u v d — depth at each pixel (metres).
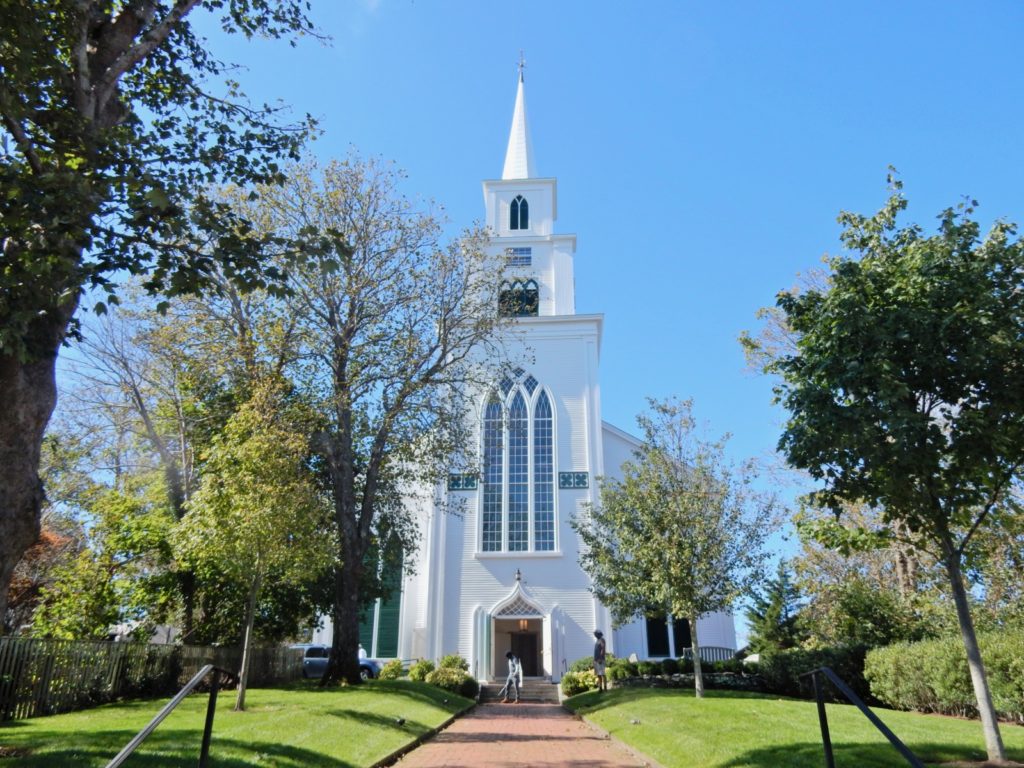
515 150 46.06
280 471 15.45
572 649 32.31
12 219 7.98
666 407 21.42
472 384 26.25
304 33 13.14
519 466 35.53
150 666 17.91
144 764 8.50
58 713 14.25
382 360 22.88
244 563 14.95
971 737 11.29
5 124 8.92
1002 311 9.33
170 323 22.62
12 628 23.89
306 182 22.00
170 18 11.38
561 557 33.62
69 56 10.73
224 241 9.37
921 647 16.88
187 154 11.26
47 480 26.19
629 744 13.19
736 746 11.16
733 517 20.27
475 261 25.30
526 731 16.61
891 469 9.59
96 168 9.42
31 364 8.26
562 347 37.28
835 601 23.45
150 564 20.81
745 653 32.41
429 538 34.59
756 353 22.98
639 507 20.55
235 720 12.66
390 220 23.20
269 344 21.31
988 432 9.08
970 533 10.23
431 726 15.75
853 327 9.59
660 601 20.77
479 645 32.22
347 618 21.50
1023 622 17.52
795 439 10.35
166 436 25.38
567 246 40.47
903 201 10.83
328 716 13.68
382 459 24.78
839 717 13.93
